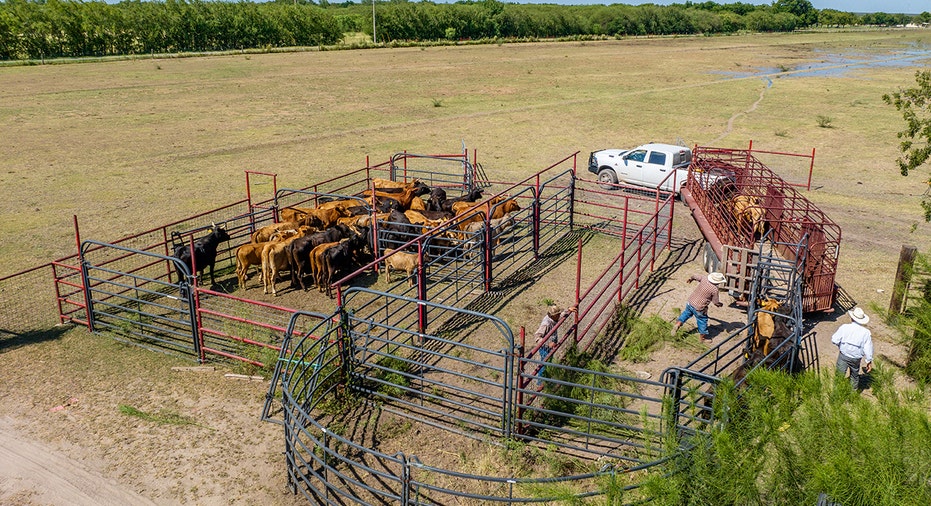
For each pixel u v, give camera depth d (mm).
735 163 24250
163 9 82688
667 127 34062
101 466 8367
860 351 9469
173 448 8734
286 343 9242
